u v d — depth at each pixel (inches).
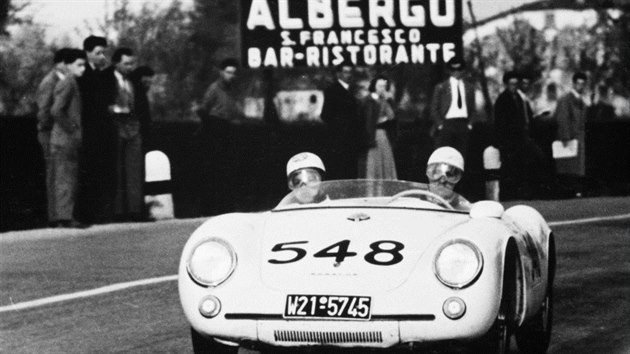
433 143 984.3
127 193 832.9
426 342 304.5
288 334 305.6
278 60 1120.2
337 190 371.9
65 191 776.9
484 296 302.8
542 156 1035.9
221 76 944.9
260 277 310.5
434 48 1106.7
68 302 485.1
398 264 309.6
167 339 400.8
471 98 938.1
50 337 407.8
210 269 312.7
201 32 1774.1
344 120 898.7
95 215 833.5
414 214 340.2
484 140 1050.1
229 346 336.8
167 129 930.1
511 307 326.6
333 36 1114.1
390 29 1111.0
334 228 328.5
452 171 378.3
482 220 333.7
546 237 379.6
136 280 544.4
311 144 1016.9
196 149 942.4
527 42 1953.7
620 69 1924.2
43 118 777.6
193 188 941.2
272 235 327.0
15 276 561.3
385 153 904.9
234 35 1775.3
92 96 825.5
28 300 490.9
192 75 1784.0
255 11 1120.2
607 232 737.0
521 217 378.6
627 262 594.6
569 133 1091.3
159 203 856.9
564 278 539.5
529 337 378.3
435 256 307.9
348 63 1115.3
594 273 555.2
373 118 900.0
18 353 379.6
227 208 956.0
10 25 1667.1
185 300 313.4
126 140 829.8
